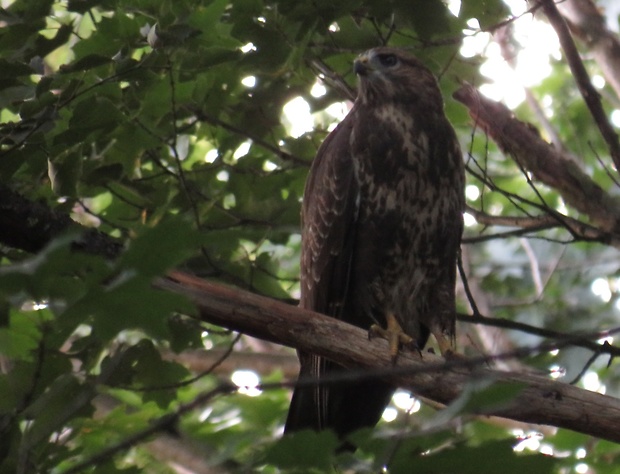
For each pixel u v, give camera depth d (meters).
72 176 8.87
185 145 10.99
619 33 14.85
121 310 4.07
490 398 4.61
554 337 10.17
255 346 16.64
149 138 9.75
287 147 11.55
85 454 8.38
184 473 9.20
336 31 10.83
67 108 8.81
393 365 7.89
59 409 7.73
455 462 4.73
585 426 7.38
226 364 13.82
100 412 9.88
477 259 17.36
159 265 3.99
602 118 10.66
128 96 9.30
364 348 7.91
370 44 10.84
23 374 8.02
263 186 10.99
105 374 8.12
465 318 10.53
